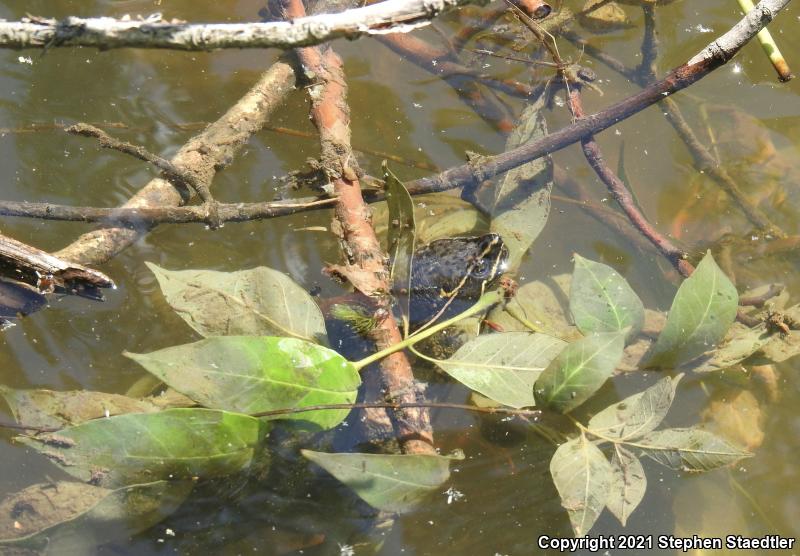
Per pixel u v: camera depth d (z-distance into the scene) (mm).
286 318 1913
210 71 2861
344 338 2010
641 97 2434
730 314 1979
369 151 2598
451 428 1950
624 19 3088
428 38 2982
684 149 2686
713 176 2604
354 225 2182
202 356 1641
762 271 2361
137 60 2879
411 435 1819
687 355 2002
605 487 1688
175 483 1763
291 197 2436
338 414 1728
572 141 2434
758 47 3004
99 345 2102
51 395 1870
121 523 1722
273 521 1756
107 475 1668
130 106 2723
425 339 2078
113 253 2168
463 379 1816
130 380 2016
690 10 3133
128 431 1620
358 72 2877
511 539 1793
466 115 2734
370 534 1773
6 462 1821
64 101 2717
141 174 2516
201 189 2223
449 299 2150
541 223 2377
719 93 2871
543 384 1758
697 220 2488
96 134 2135
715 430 2039
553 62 2832
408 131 2672
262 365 1676
